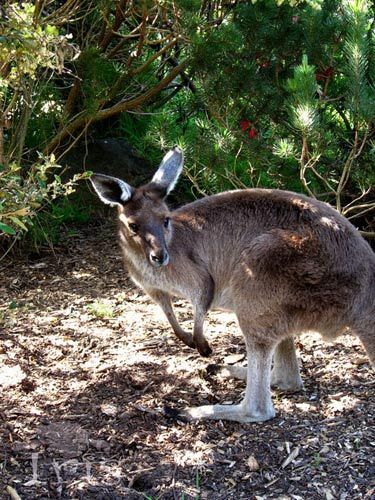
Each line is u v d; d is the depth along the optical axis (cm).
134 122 516
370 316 289
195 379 322
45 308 391
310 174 416
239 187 418
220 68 395
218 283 314
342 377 319
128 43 488
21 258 448
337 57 401
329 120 402
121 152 502
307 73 361
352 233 294
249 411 295
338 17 393
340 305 288
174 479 272
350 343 344
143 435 291
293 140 398
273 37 395
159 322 373
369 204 403
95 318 379
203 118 434
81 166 493
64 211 473
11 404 306
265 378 295
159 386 318
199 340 311
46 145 455
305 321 292
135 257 315
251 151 400
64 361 338
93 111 436
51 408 305
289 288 289
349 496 263
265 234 295
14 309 349
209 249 312
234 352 342
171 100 515
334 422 292
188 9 393
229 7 428
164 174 321
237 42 389
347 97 379
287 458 278
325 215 295
